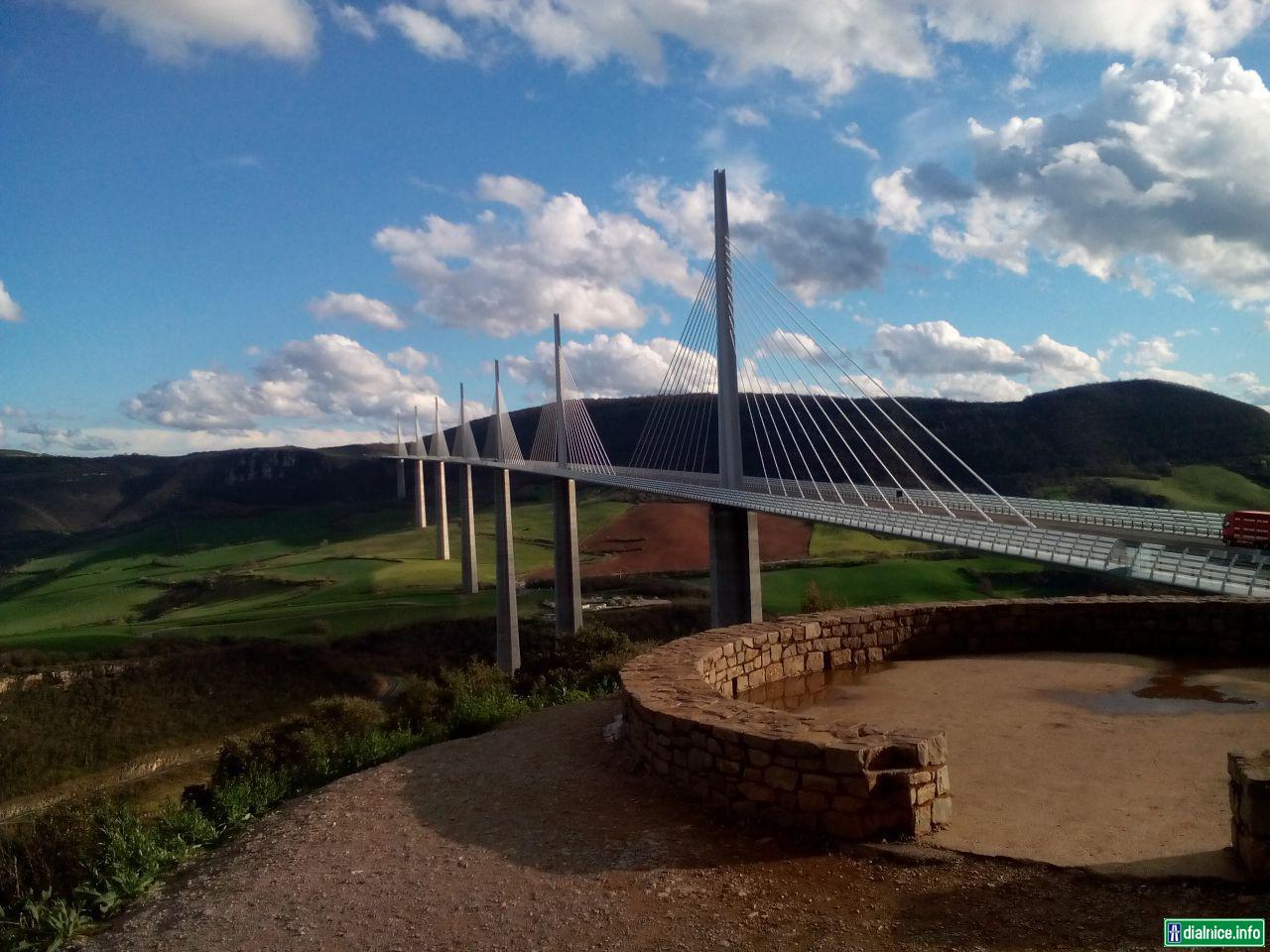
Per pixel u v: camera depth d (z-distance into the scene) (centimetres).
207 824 685
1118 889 375
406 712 1361
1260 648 870
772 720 527
